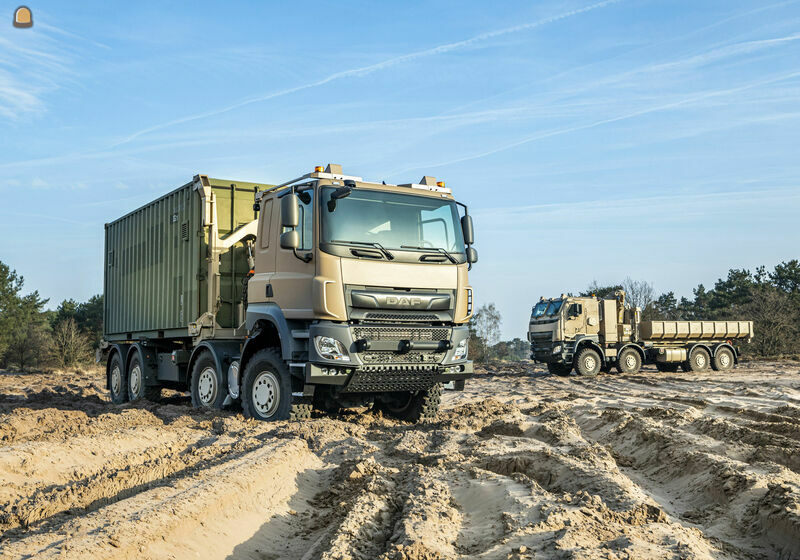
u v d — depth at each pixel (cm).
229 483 574
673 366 2789
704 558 383
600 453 753
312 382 912
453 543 449
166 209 1355
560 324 2505
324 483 685
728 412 1138
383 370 938
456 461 717
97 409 1359
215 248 1180
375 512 521
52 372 3547
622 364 2603
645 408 1205
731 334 2767
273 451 737
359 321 930
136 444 857
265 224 1047
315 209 929
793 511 463
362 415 1154
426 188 1035
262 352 1025
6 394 1922
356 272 923
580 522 458
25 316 5178
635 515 479
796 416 1036
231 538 487
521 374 2853
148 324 1427
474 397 1700
